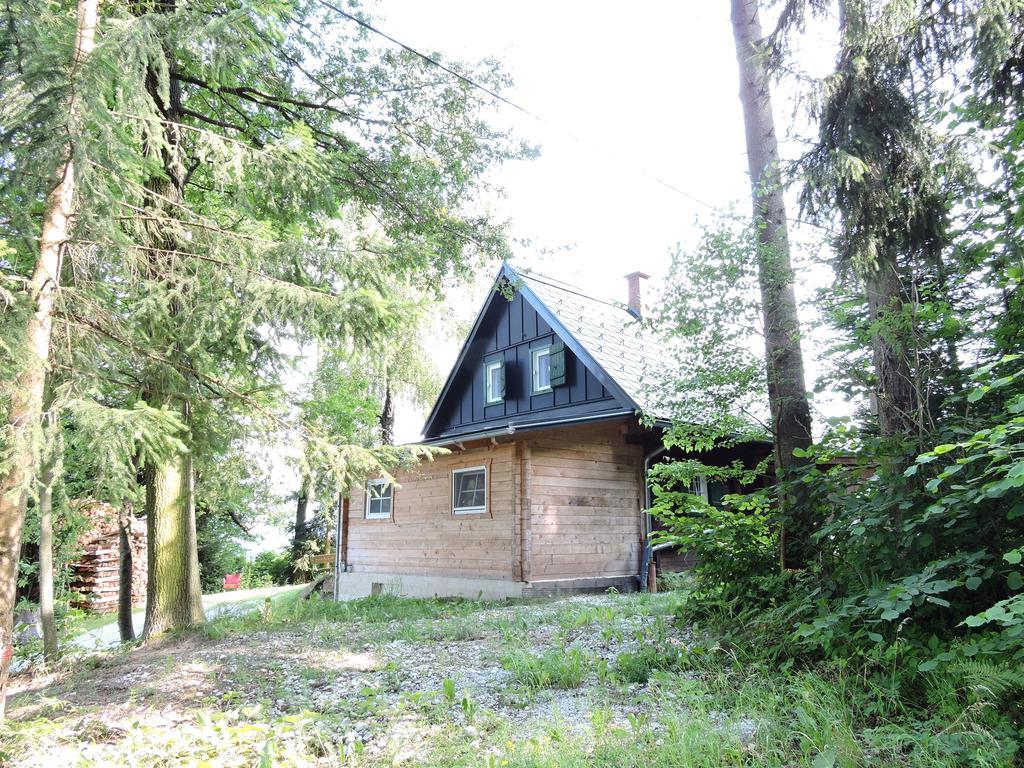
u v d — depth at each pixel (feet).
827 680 12.16
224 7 20.06
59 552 36.45
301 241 18.42
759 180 18.85
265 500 40.68
